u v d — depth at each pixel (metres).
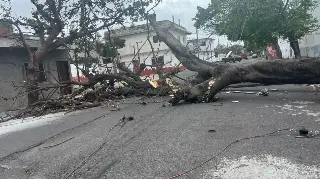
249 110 6.75
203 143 4.72
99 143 5.38
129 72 11.47
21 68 15.34
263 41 14.95
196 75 11.15
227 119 6.09
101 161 4.44
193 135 5.21
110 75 11.19
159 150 4.62
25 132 7.24
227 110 6.97
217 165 3.84
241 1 14.36
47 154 5.12
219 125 5.69
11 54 14.97
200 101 8.34
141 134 5.67
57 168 4.37
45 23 13.02
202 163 3.95
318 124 5.11
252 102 7.75
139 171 3.91
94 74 11.71
